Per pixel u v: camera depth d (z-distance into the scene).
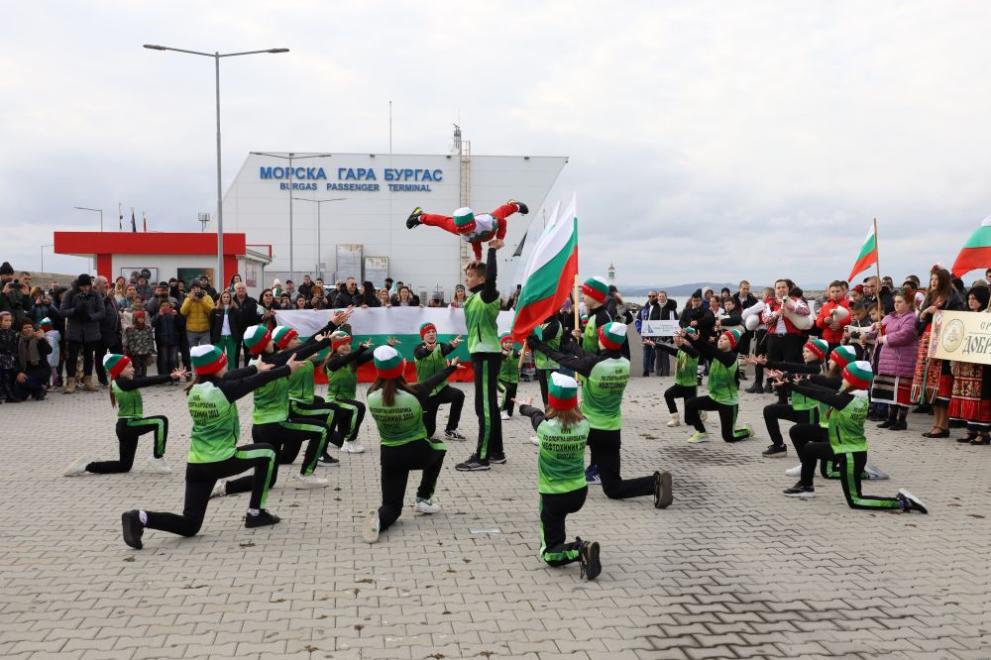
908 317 12.21
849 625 5.25
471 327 9.66
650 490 7.79
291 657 4.68
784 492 8.57
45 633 4.99
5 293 15.78
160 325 17.41
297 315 17.08
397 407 6.78
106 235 27.56
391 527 7.31
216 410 6.67
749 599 5.67
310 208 53.62
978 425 11.29
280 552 6.60
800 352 13.48
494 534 7.12
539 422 6.23
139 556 6.48
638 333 19.75
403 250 54.38
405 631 5.06
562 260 10.41
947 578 6.12
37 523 7.40
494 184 54.75
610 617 5.32
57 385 17.20
